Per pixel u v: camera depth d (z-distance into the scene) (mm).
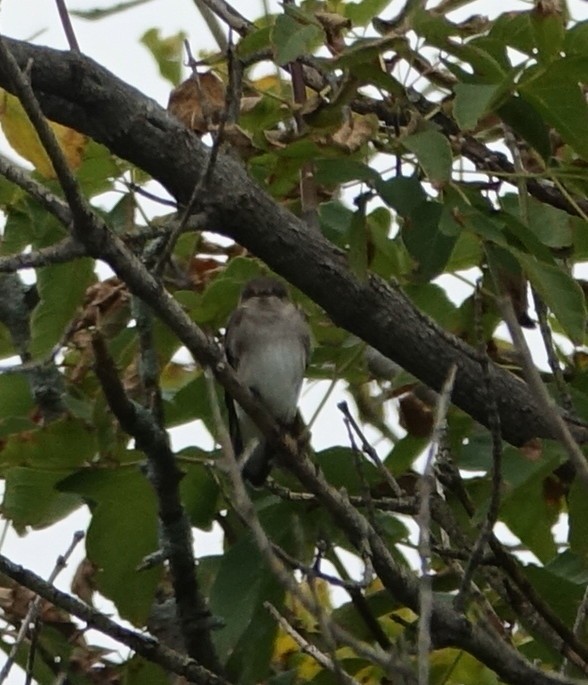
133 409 6637
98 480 7363
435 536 8289
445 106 7473
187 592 7371
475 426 8109
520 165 7473
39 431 7285
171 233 6438
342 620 7719
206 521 7855
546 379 8461
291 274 7531
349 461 7855
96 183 8344
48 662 8055
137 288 6086
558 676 6590
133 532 7441
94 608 7152
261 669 7602
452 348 7594
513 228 6469
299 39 6383
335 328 9336
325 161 6676
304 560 7820
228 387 6418
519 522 7789
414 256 6551
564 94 6492
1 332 9680
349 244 6672
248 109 7551
